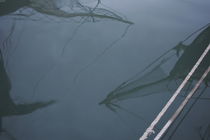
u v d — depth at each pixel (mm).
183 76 15711
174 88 14789
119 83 14555
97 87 14094
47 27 18062
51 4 20562
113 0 22906
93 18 19938
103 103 13211
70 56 15867
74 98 13234
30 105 12438
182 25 20594
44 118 11930
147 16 21234
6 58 14758
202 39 18938
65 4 20984
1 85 13172
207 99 14242
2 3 19344
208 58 17188
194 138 11977
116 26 19422
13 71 14102
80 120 12141
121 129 12039
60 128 11594
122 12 21312
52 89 13492
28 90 13203
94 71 15109
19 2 19969
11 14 18609
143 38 18547
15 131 11125
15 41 16156
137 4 22859
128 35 18672
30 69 14438
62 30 18031
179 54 17344
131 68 15766
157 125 12508
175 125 12602
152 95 14156
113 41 17812
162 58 16828
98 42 17469
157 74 15500
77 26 18719
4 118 11602
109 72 15203
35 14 19109
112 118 12523
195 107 13711
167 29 19875
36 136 11078
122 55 16688
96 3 21922
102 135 11602
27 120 11688
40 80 13883
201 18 21812
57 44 16672
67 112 12445
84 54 16250
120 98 13656
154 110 13281
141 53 17078
